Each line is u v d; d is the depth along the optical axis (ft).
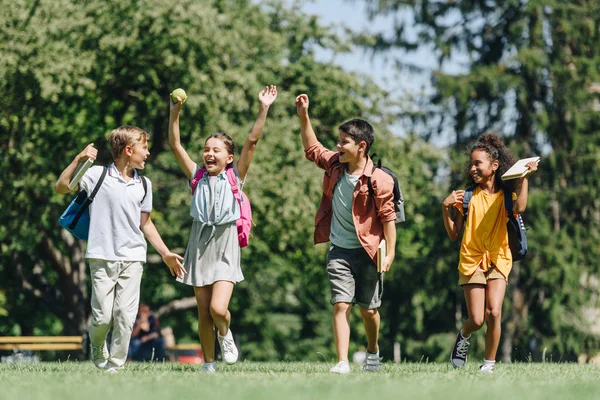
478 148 36.45
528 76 139.44
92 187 32.81
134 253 32.94
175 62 113.70
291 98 122.93
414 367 41.39
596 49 140.97
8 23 106.22
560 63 138.21
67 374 30.40
